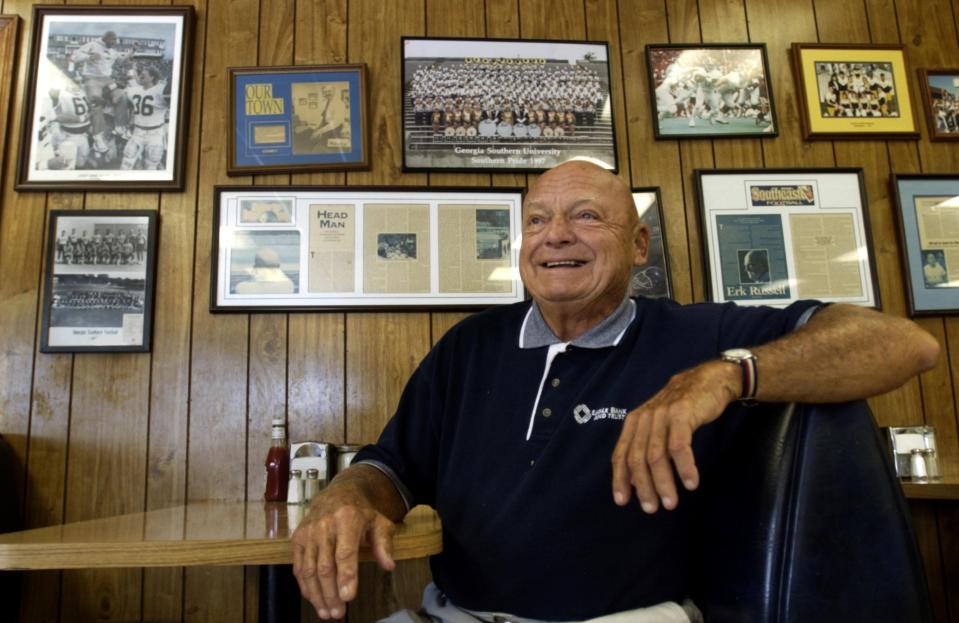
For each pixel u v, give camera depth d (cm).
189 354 171
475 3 194
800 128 194
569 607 91
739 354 79
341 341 175
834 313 88
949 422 179
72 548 86
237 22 188
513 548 95
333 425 171
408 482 111
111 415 167
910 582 71
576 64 192
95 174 177
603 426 97
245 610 160
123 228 175
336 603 75
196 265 175
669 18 198
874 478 74
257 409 170
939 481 150
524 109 188
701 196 187
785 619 71
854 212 189
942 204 190
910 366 81
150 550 87
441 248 180
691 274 184
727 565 81
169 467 166
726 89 193
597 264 109
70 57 182
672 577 92
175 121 181
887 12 202
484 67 190
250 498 166
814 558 72
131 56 183
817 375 77
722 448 90
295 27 189
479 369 112
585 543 92
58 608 158
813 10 201
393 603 165
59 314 170
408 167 182
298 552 79
